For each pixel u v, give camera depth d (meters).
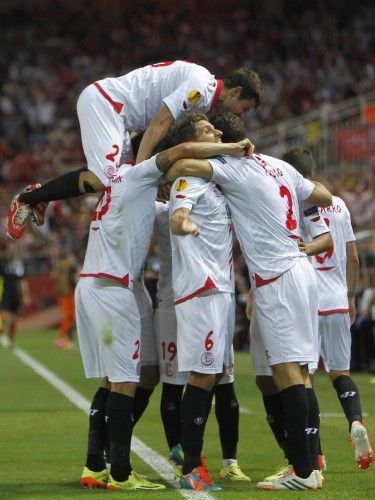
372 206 51.25
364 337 37.97
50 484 16.97
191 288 16.12
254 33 94.44
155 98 17.70
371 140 53.97
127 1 99.88
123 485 16.39
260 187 16.36
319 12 94.56
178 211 15.81
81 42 97.00
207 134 16.52
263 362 17.11
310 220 17.19
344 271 18.97
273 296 16.23
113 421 16.41
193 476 16.25
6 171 80.69
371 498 15.26
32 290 71.56
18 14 98.62
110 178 16.84
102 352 16.58
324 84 84.50
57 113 88.19
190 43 94.38
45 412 27.38
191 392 16.23
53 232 71.88
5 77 90.75
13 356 47.81
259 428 23.95
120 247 16.53
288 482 16.11
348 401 18.31
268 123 77.94
